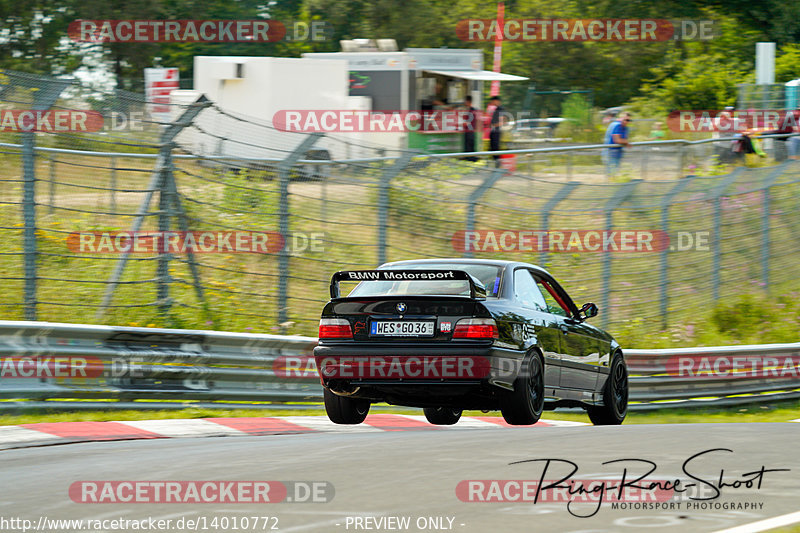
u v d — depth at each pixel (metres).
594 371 40.72
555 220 66.25
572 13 165.88
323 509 18.72
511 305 35.44
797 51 147.38
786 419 54.88
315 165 55.12
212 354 43.00
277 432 36.66
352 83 100.00
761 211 80.12
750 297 75.69
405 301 34.44
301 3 174.62
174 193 52.38
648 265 71.69
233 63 96.50
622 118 89.75
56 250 50.00
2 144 45.75
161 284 52.00
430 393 34.12
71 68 154.75
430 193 58.75
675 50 163.62
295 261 54.81
